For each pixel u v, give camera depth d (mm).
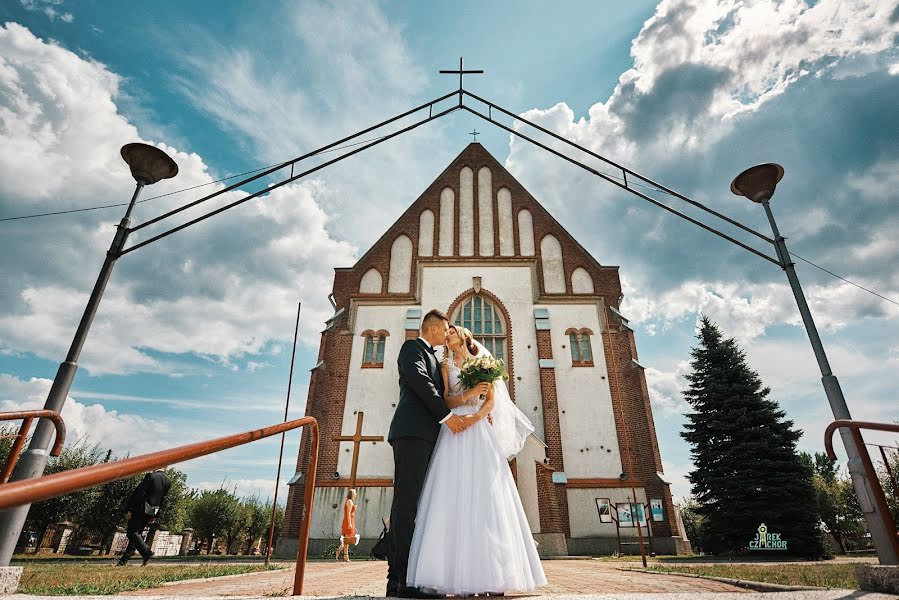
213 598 2105
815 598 1954
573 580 5375
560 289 20203
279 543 15266
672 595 2021
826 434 3582
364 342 18922
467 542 2576
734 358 19125
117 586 4207
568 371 18312
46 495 977
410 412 2902
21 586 4008
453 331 3342
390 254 20922
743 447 16672
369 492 16078
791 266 5871
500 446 3021
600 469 16609
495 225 21516
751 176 6160
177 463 1595
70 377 4668
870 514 4266
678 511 16484
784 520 15344
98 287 5328
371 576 6207
